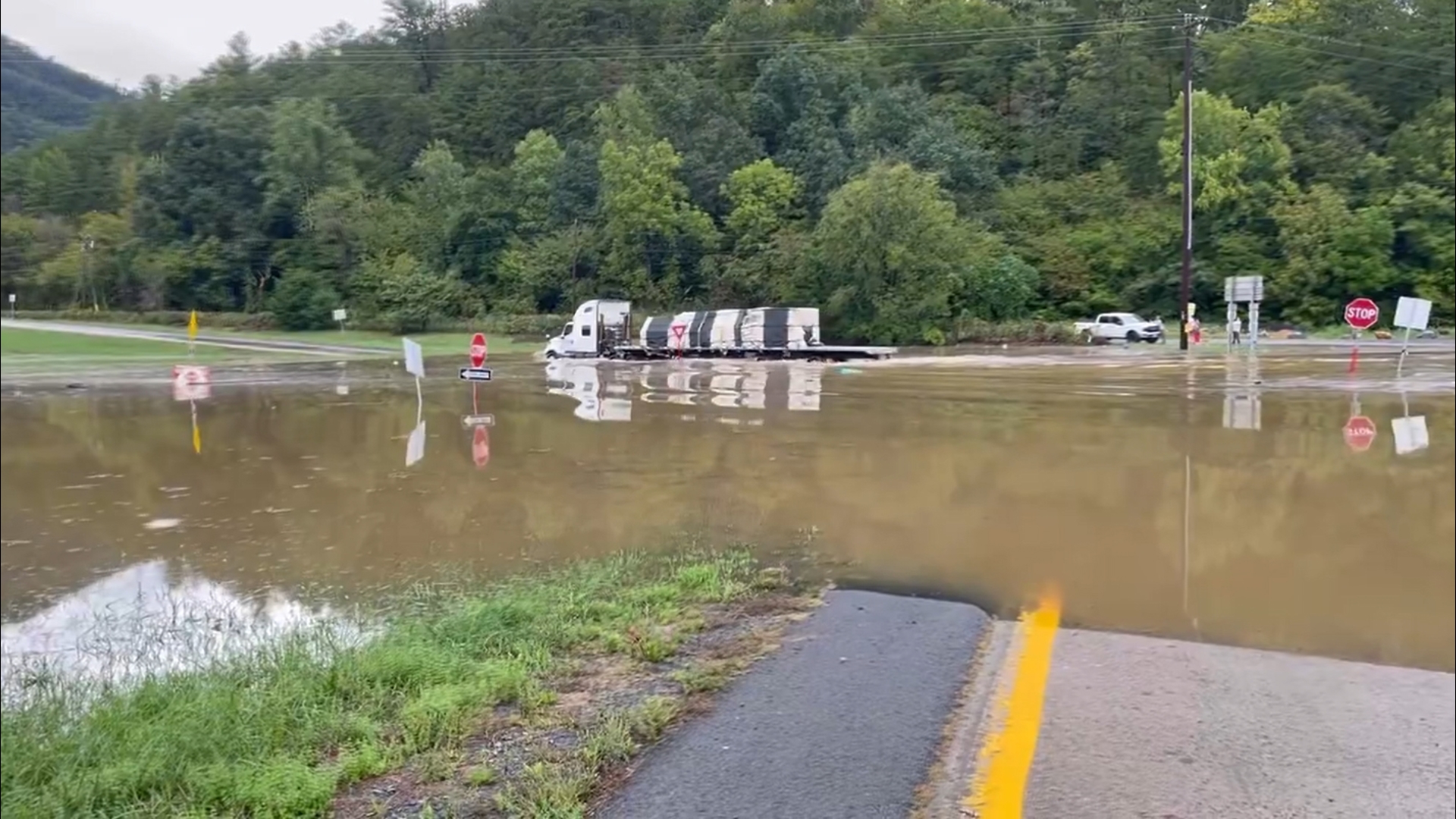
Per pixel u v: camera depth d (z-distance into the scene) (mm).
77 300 69312
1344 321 42469
